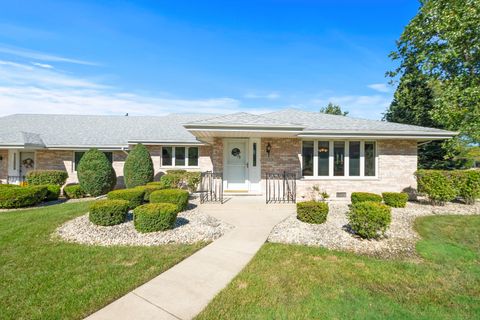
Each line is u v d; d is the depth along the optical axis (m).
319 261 4.58
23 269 4.17
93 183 12.35
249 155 11.33
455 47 15.12
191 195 11.71
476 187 9.41
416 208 9.07
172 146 15.16
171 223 6.27
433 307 3.29
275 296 3.41
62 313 3.02
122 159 15.22
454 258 4.95
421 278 4.06
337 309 3.16
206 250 5.07
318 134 10.45
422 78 17.98
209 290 3.56
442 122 15.60
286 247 5.24
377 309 3.19
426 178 9.56
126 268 4.23
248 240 5.66
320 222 6.74
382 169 11.20
